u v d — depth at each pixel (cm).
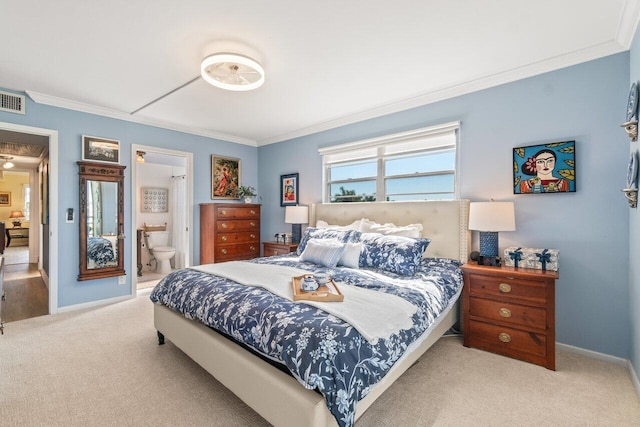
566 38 220
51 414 167
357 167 400
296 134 464
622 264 226
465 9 188
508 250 257
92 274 353
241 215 468
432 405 177
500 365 223
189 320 218
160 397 183
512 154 274
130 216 390
